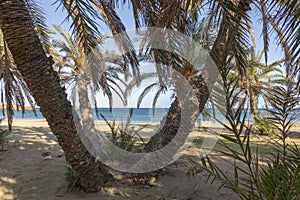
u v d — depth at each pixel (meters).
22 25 2.71
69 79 9.19
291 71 2.11
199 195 3.57
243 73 2.94
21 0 2.75
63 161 5.11
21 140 7.21
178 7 2.90
